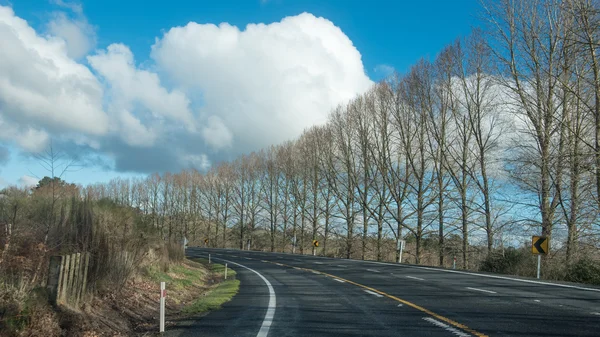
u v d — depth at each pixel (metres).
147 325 9.83
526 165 23.97
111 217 14.99
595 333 7.25
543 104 24.73
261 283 18.89
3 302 7.34
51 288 8.31
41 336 7.16
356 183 48.59
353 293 14.12
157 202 91.44
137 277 14.18
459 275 19.44
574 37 20.52
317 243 55.66
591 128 23.50
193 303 13.57
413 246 52.03
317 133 55.69
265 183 73.25
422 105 39.12
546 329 7.62
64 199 12.92
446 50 36.34
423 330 7.91
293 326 8.71
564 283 15.38
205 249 68.12
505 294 12.38
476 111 34.22
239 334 8.08
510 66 26.78
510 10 26.19
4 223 10.96
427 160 41.56
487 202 32.91
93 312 9.28
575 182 22.05
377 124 45.28
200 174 88.88
